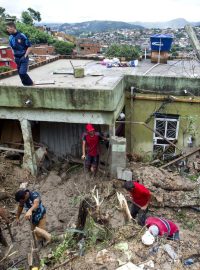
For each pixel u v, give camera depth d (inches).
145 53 570.3
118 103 343.9
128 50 1119.0
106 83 364.8
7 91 327.6
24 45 316.2
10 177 356.2
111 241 215.6
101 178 343.6
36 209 253.1
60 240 261.4
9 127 409.7
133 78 378.6
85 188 333.4
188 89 368.8
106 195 302.7
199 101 371.2
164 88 374.6
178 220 277.0
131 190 248.4
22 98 327.3
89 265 193.6
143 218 251.3
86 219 254.4
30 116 340.8
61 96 319.0
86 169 356.8
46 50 2412.6
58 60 607.2
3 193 329.4
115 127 351.3
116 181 319.0
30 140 355.3
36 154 373.7
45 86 327.6
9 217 303.9
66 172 372.5
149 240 200.8
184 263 188.9
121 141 312.8
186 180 322.0
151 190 302.5
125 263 189.2
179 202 290.0
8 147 397.7
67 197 330.0
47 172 376.2
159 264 187.5
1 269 242.2
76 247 226.7
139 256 194.2
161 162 384.2
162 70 452.8
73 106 320.8
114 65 494.9
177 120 394.0
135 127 407.5
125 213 246.8
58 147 404.2
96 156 344.5
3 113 344.8
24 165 367.6
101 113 324.2
